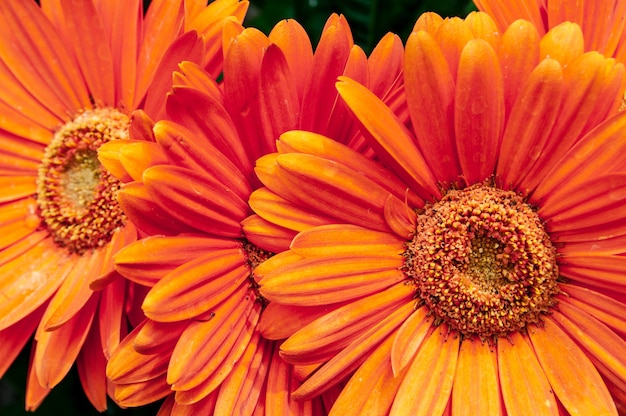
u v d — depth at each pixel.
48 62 0.31
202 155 0.27
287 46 0.27
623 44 0.28
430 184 0.28
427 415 0.27
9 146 0.32
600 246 0.28
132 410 0.33
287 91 0.27
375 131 0.27
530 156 0.28
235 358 0.28
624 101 0.30
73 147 0.32
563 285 0.28
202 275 0.27
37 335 0.30
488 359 0.28
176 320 0.27
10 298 0.31
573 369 0.28
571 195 0.28
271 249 0.28
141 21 0.30
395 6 0.33
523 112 0.27
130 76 0.30
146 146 0.27
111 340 0.28
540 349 0.28
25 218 0.32
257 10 0.39
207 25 0.29
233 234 0.28
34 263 0.32
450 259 0.28
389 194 0.28
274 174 0.27
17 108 0.31
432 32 0.27
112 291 0.29
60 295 0.31
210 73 0.29
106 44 0.31
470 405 0.28
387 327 0.28
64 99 0.32
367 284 0.28
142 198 0.27
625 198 0.27
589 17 0.28
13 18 0.31
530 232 0.28
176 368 0.27
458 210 0.28
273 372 0.28
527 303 0.28
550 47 0.27
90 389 0.30
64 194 0.32
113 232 0.32
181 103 0.27
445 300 0.29
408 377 0.28
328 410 0.28
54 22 0.31
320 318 0.27
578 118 0.27
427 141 0.28
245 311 0.28
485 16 0.27
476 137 0.28
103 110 0.32
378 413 0.27
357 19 0.34
